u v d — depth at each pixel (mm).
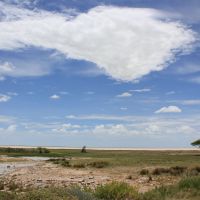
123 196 22688
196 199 23422
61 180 42562
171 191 25828
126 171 53250
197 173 44656
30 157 128375
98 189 22969
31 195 16969
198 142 122125
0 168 67562
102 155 128750
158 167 56469
